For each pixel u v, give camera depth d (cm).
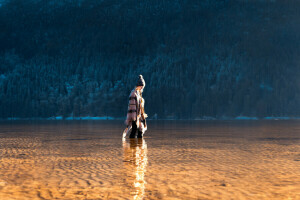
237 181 411
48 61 15175
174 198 324
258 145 943
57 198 324
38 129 2277
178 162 582
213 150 798
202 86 13088
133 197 328
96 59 15412
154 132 1773
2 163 577
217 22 17000
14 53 15750
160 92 12938
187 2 19200
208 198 324
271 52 14812
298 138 1262
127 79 14088
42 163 574
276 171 488
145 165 547
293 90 12875
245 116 12450
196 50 15275
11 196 332
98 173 469
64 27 17662
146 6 19100
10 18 18075
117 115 12850
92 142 1056
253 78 13500
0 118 12062
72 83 13938
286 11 17400
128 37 16762
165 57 15212
